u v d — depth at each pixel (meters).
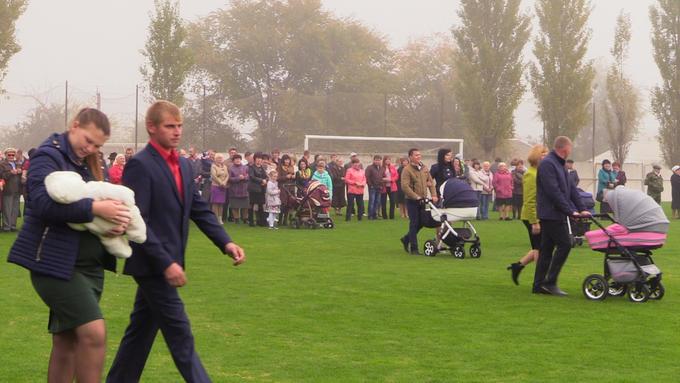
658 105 54.53
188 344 6.96
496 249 21.78
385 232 26.39
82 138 6.65
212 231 7.36
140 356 7.21
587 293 13.46
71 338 6.80
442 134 52.25
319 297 13.28
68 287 6.45
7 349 9.44
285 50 81.00
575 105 52.41
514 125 53.12
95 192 6.42
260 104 60.25
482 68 52.78
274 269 16.81
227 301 12.82
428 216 19.92
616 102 54.78
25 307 12.00
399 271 16.75
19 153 24.69
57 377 6.80
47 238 6.43
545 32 52.78
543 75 52.62
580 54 52.31
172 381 8.21
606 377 8.45
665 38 54.19
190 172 7.25
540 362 9.06
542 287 13.89
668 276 16.56
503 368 8.78
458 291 14.09
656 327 11.12
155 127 7.05
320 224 27.94
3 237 22.53
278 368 8.72
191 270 16.48
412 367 8.79
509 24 52.59
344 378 8.34
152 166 7.00
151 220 7.01
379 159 32.38
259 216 28.17
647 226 13.23
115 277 15.18
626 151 54.91
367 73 80.19
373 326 10.98
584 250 21.55
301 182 28.61
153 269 6.86
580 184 50.84
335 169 33.31
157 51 43.38
